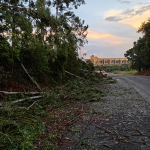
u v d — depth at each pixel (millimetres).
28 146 3311
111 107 6934
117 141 3682
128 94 10195
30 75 10133
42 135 4133
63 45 10758
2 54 8438
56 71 13703
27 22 8336
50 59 13188
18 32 8641
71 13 15453
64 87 11922
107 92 11289
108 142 3646
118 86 14750
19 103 6500
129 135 3959
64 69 15414
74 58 16391
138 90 11883
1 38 8695
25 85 9203
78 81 15117
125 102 7859
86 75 19172
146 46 35188
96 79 18359
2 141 3186
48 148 3428
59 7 14664
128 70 67438
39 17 8305
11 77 8758
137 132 4148
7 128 3668
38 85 9820
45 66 12141
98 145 3529
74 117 5676
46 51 11617
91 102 8188
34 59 10727
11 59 8719
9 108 4879
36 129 4285
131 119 5211
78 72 18422
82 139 3840
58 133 4266
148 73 36250
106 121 5113
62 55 13648
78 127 4660
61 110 6680
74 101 8344
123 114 5828
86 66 22453
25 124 4293
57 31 9133
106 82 18109
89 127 4629
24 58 10305
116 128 4465
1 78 8047
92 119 5367
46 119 5422
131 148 3346
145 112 6012
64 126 4777
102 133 4160
